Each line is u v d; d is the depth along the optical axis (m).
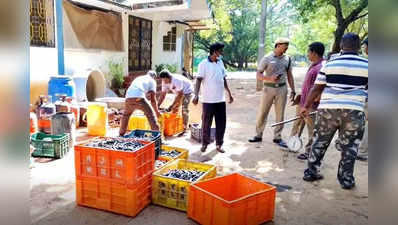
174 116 6.60
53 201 3.51
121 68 10.31
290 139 5.00
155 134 4.44
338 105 3.89
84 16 8.62
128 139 3.75
